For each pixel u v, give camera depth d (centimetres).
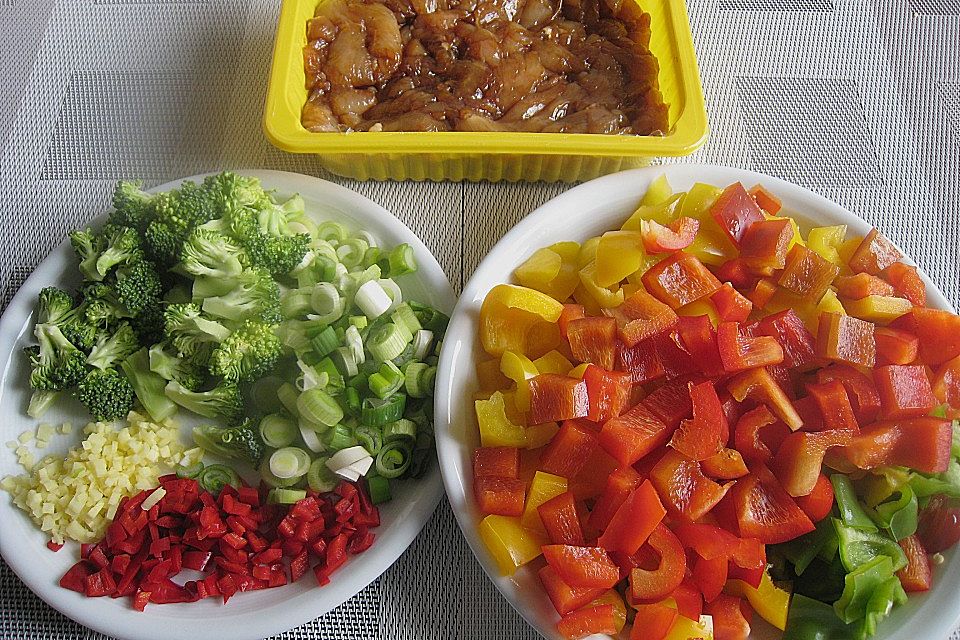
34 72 54
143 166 52
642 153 44
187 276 45
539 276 42
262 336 43
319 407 42
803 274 40
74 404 45
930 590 37
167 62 55
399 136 45
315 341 43
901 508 37
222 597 40
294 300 45
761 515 37
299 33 48
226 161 52
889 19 56
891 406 37
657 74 48
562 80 49
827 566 38
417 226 50
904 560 37
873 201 51
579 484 39
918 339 40
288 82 46
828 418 37
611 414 38
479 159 47
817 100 54
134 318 44
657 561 36
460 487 38
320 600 39
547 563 37
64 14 56
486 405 39
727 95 54
